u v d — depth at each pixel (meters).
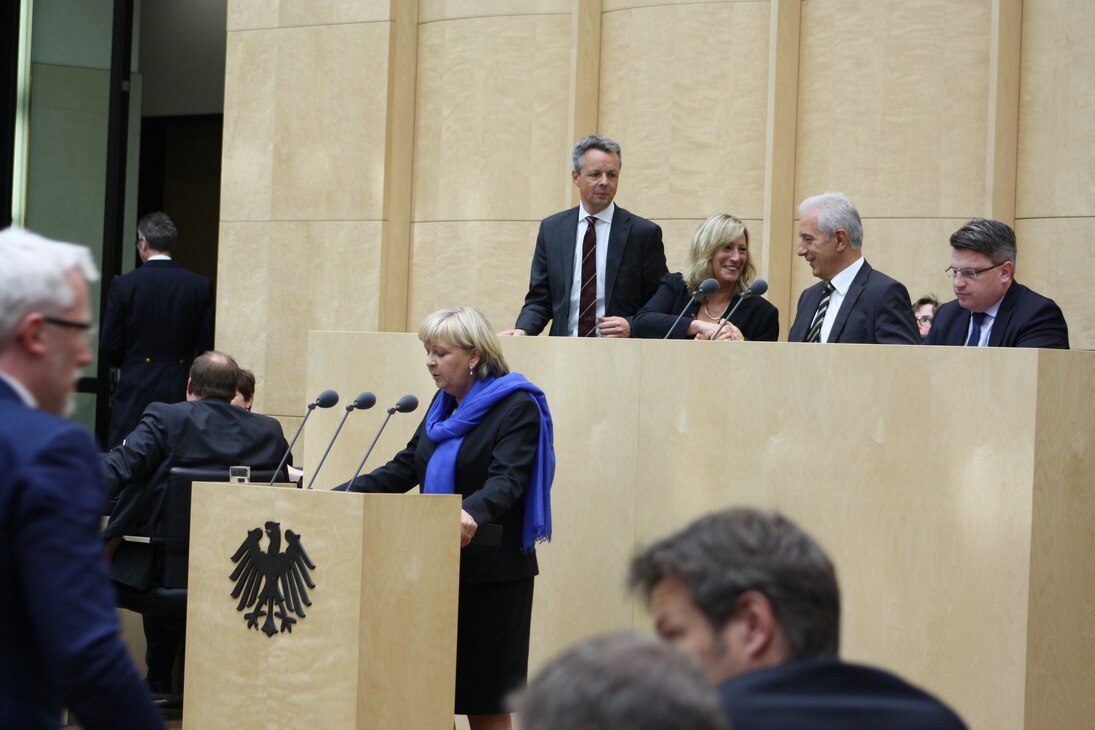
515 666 5.11
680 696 1.29
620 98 8.91
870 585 4.99
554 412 5.68
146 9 13.12
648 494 5.46
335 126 9.50
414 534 4.68
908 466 4.96
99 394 10.98
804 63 8.51
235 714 4.77
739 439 5.29
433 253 9.36
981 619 4.79
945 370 4.91
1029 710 4.72
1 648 2.30
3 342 2.47
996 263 5.45
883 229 8.26
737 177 8.59
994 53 7.85
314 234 9.54
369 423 6.13
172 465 6.34
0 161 11.16
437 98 9.39
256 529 4.77
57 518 2.28
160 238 9.55
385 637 4.61
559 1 9.07
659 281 6.75
